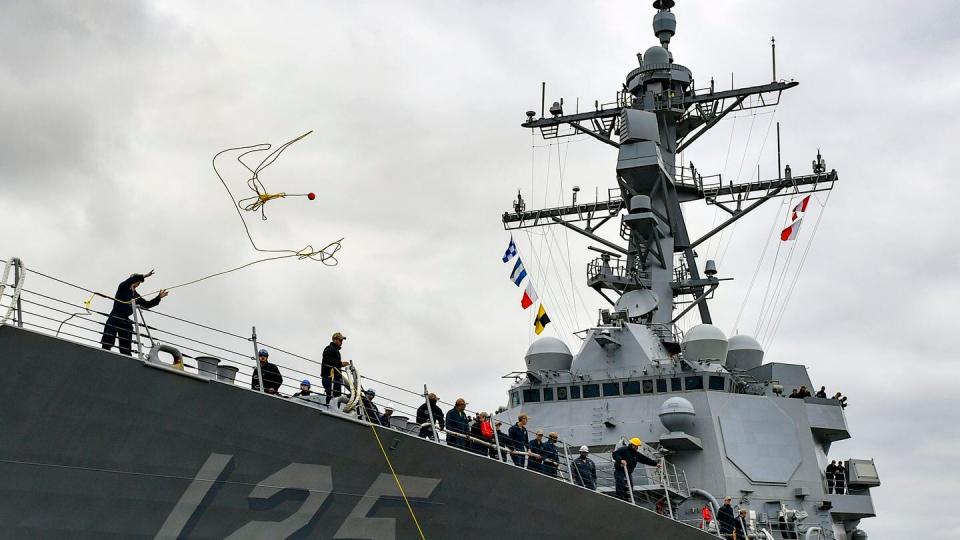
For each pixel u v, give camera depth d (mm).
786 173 26469
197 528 12406
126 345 12477
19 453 10938
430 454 14266
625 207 26766
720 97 25938
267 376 13711
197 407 12102
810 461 21828
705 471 20984
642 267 25016
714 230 26422
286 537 13133
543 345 23312
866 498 22141
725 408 21688
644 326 23234
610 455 20734
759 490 21031
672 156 26016
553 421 22172
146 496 11922
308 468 13242
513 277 22531
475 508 14961
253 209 13039
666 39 26703
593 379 22344
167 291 12602
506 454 16500
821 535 20922
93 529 11555
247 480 12727
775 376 23891
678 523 18047
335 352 14383
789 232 26234
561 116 27094
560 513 16047
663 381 21922
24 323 10891
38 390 10906
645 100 25781
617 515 16953
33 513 11125
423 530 14445
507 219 28094
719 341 22734
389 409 15172
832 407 23328
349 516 13727
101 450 11500
